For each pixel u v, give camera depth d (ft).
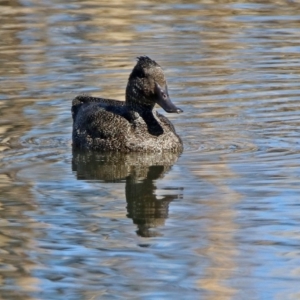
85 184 43.34
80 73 63.36
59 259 34.30
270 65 64.69
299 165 44.96
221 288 31.45
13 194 41.75
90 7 82.94
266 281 31.81
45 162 46.70
